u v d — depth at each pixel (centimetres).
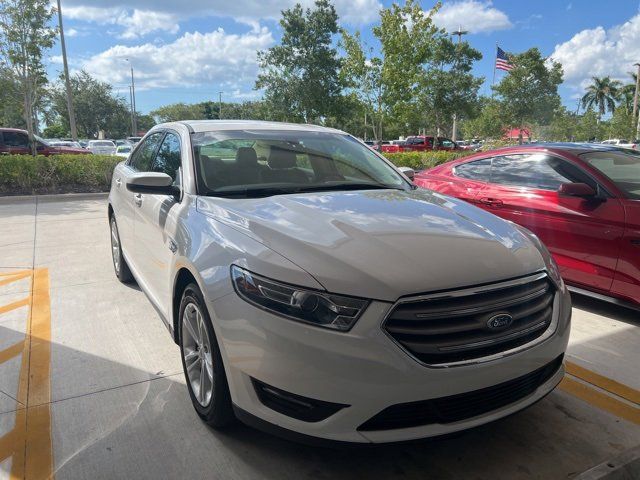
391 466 251
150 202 369
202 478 240
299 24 2533
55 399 304
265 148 367
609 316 451
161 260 334
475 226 278
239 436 270
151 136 463
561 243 467
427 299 215
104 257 626
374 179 372
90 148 3195
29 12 1677
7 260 611
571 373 346
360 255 229
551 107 3180
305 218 267
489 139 3177
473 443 269
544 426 285
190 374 288
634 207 418
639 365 358
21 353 363
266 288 222
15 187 1226
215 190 320
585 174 465
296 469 247
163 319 343
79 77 5744
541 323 245
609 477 243
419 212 293
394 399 209
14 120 4128
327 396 210
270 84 2630
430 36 2139
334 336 209
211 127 389
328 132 431
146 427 277
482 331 222
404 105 2191
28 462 249
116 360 354
